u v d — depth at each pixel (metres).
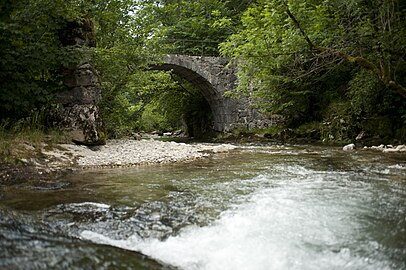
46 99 10.17
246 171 7.85
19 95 9.66
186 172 7.76
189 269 2.91
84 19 11.77
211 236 3.63
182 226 3.96
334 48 11.42
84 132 10.75
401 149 11.58
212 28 25.73
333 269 2.89
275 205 4.74
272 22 11.83
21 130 9.41
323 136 16.42
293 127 19.19
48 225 3.79
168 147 12.48
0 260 2.58
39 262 2.61
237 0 27.28
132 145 12.39
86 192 5.66
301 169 8.06
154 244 3.44
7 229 3.30
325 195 5.30
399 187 5.86
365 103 14.02
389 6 10.69
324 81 17.78
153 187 6.08
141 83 15.59
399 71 11.97
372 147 12.73
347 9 10.98
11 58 9.23
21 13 9.47
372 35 10.79
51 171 7.43
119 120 15.76
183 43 25.77
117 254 2.99
